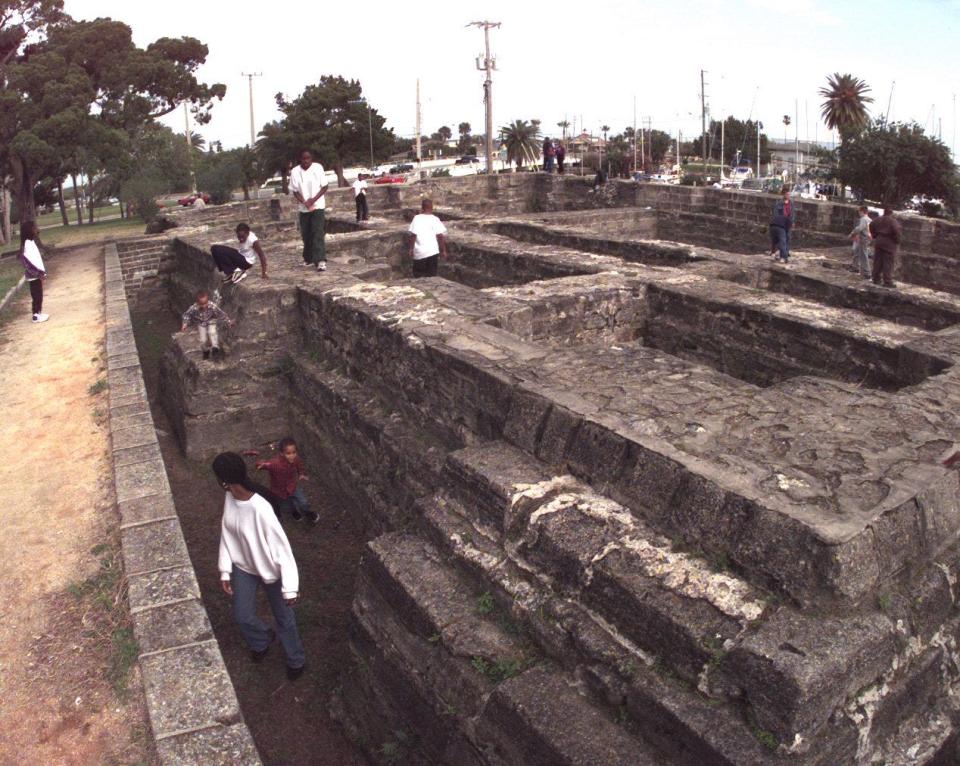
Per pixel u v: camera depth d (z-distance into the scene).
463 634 4.14
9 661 4.42
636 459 4.21
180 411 9.39
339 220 17.50
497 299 8.09
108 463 6.83
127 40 25.80
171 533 5.48
